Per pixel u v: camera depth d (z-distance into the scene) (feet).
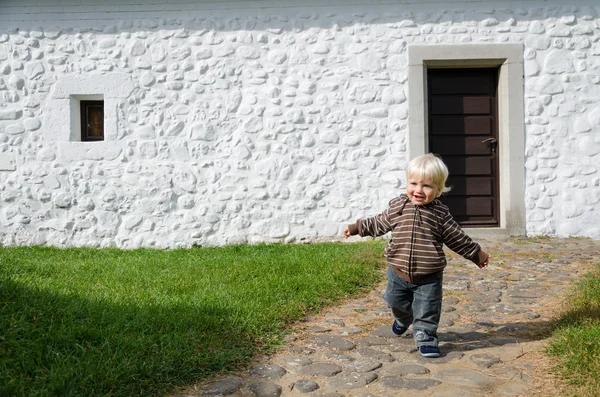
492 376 10.29
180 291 15.24
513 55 25.08
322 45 25.44
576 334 11.29
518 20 25.17
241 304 13.71
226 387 9.73
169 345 10.69
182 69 25.71
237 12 25.63
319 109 25.45
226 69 25.63
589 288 14.99
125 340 10.66
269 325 12.71
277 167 25.50
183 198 25.67
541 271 18.97
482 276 18.42
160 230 25.73
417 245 11.27
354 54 25.39
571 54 25.09
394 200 11.76
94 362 9.75
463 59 25.17
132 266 19.42
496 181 26.14
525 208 25.27
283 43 25.54
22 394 8.57
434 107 26.16
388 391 9.75
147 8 25.71
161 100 25.73
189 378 9.98
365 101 25.36
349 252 21.21
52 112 25.86
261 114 25.55
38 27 25.85
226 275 17.22
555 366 10.36
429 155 11.42
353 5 25.38
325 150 25.46
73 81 25.81
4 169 25.95
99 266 19.36
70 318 11.54
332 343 12.12
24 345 10.13
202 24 25.63
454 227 11.23
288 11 25.50
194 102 25.66
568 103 25.11
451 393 9.58
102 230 25.82
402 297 11.74
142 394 9.29
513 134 25.18
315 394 9.66
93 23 25.81
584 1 25.07
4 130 25.94
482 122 26.14
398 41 25.27
